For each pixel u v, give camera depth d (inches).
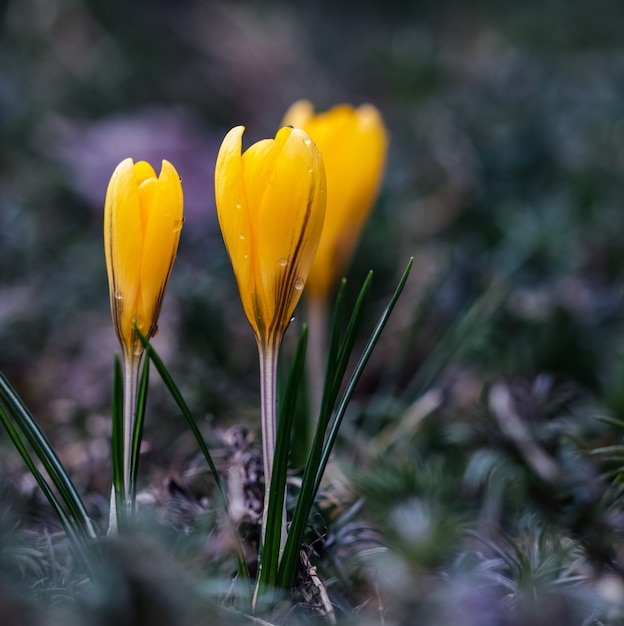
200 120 54.2
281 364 23.0
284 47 62.4
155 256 18.2
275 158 18.1
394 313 32.1
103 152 38.9
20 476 21.7
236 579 18.5
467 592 18.5
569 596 18.7
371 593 19.6
